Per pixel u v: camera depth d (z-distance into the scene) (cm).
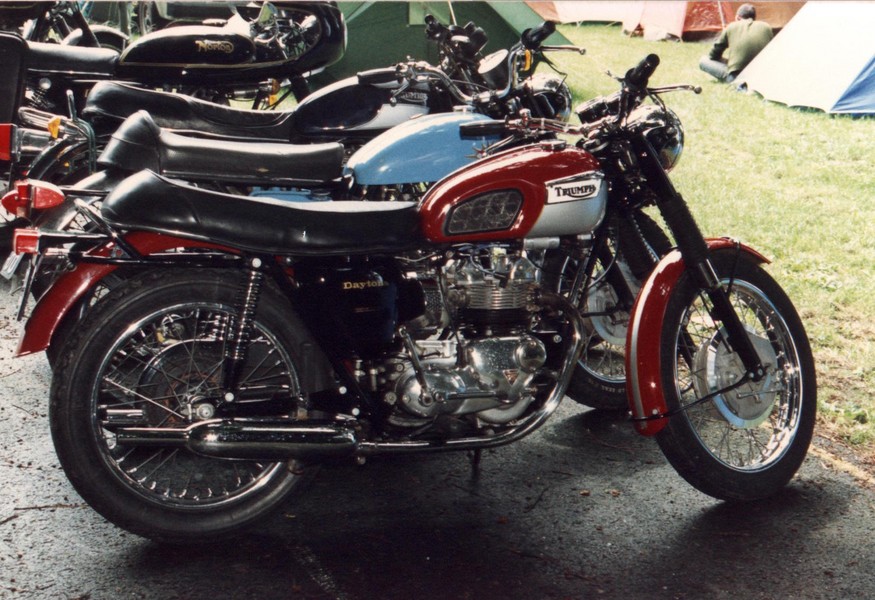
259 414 303
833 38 1146
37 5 647
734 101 1177
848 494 362
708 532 332
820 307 548
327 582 298
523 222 312
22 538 314
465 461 379
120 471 298
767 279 365
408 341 308
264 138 466
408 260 315
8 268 304
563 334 331
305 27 640
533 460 380
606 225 371
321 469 367
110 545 313
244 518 310
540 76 474
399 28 1001
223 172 374
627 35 1731
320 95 466
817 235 683
